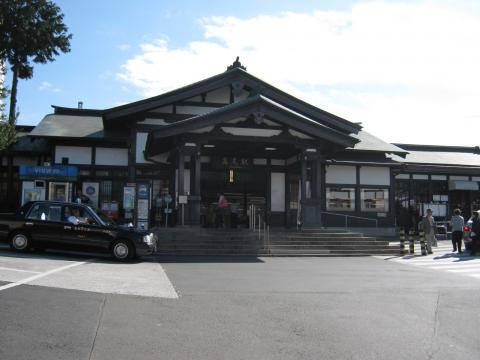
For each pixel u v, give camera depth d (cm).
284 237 1914
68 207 1486
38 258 1343
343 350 615
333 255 1831
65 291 889
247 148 2328
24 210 1488
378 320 773
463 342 666
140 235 1449
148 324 702
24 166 2052
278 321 748
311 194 2038
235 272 1288
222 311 799
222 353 589
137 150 2398
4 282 946
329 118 2566
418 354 608
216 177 2550
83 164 2439
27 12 3306
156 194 2412
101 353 571
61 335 630
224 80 2412
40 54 3484
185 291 962
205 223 2484
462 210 3228
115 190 2447
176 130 1878
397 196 3123
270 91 2486
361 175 2836
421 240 1931
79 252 1608
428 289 1077
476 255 1898
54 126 2548
